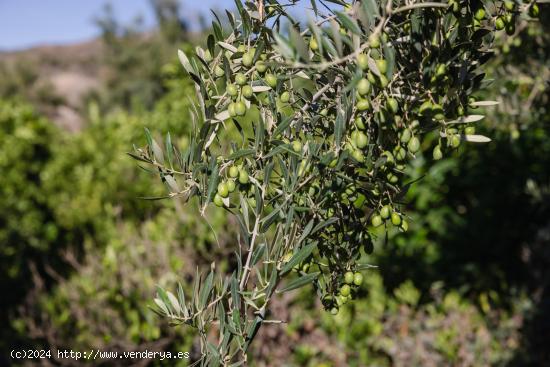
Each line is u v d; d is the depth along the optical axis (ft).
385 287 15.29
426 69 4.22
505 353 14.03
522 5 4.37
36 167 21.70
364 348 13.48
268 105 4.74
